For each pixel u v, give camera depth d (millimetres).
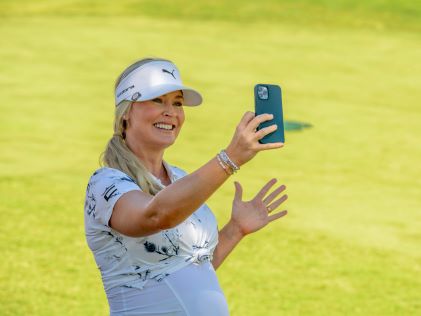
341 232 25984
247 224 10398
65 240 24094
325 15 69750
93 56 54406
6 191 28641
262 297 20500
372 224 26953
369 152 36219
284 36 63031
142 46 57969
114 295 9008
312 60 55781
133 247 8781
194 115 41406
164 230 8688
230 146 7727
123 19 66938
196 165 33812
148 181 8930
